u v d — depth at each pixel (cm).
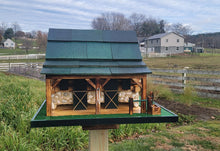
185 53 3872
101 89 279
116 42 284
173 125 609
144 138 507
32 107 636
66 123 233
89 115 252
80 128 518
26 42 5069
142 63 267
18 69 1645
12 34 7488
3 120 553
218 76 1322
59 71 235
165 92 905
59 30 286
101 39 283
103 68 250
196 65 2017
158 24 6944
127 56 267
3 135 477
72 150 468
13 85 924
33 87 949
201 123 605
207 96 884
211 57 2981
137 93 298
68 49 262
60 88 278
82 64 248
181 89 987
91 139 288
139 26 6575
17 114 569
